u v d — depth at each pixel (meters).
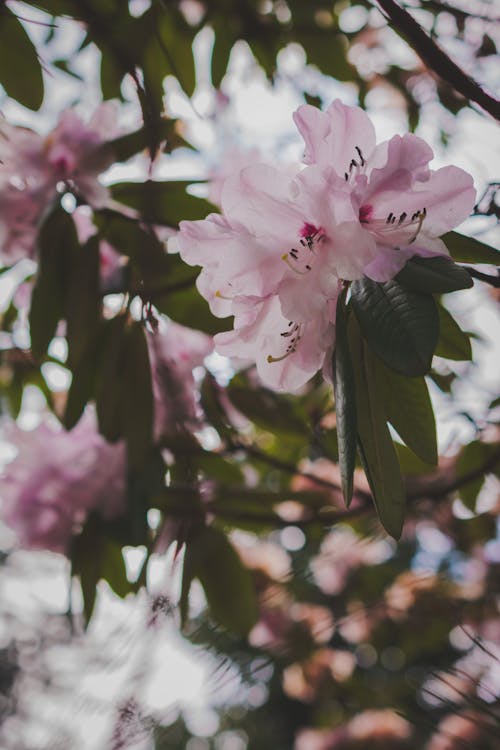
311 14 1.16
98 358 0.85
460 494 1.04
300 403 1.02
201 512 0.94
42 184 0.82
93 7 0.90
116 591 0.94
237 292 0.58
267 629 1.41
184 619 0.91
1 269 0.96
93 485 0.95
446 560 1.57
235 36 1.13
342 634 1.63
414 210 0.57
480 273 0.61
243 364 0.97
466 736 0.97
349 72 1.19
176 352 0.94
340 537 1.52
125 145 0.83
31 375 1.11
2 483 0.97
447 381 1.01
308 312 0.56
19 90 0.86
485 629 1.37
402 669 1.60
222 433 0.99
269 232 0.57
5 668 1.50
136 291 0.84
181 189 0.83
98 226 0.84
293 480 1.16
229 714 3.21
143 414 0.85
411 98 1.18
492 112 0.62
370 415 0.59
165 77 0.99
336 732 1.72
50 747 0.83
